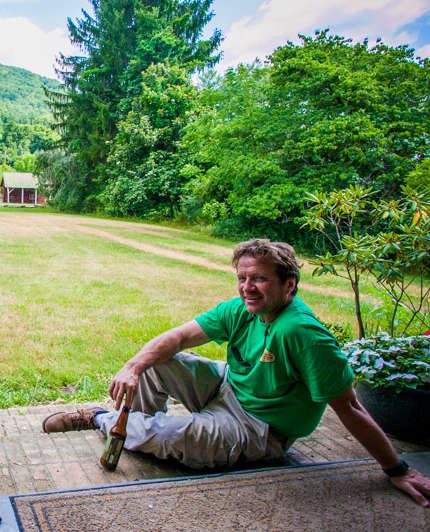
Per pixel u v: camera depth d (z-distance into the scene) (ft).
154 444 8.23
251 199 57.31
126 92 110.83
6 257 36.52
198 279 32.01
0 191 211.00
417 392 9.54
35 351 16.14
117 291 26.91
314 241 55.62
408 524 6.53
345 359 7.32
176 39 107.24
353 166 55.11
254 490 7.17
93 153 112.57
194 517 6.45
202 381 8.74
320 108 57.77
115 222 80.64
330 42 60.49
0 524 6.05
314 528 6.36
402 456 8.79
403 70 57.21
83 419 8.86
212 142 65.00
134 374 8.12
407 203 12.68
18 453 8.72
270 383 7.83
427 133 55.62
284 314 7.55
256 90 62.18
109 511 6.48
